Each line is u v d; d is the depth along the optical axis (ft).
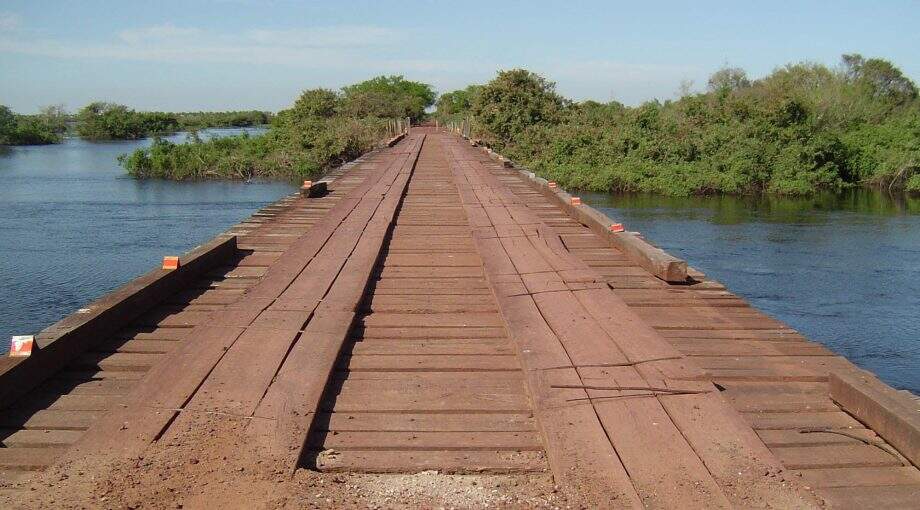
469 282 21.13
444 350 15.53
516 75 118.01
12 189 84.69
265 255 24.20
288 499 9.48
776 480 9.73
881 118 117.70
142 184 93.25
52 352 13.71
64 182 93.09
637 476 9.84
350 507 9.48
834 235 57.67
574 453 10.41
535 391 12.44
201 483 9.71
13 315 34.91
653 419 11.38
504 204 34.58
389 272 22.36
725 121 100.99
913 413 11.03
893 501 9.64
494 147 108.27
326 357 14.01
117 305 16.19
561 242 25.17
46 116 207.82
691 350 15.28
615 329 15.56
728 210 73.41
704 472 9.91
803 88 121.39
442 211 34.68
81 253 48.44
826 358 14.78
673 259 20.63
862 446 11.23
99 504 9.20
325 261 22.08
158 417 11.43
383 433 11.81
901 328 34.55
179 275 19.57
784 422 12.07
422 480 10.38
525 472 10.65
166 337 15.97
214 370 13.24
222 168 102.58
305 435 11.02
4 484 9.99
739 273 44.78
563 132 106.32
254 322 15.88
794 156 90.07
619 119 109.29
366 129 124.06
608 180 89.40
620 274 21.72
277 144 112.47
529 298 17.99
